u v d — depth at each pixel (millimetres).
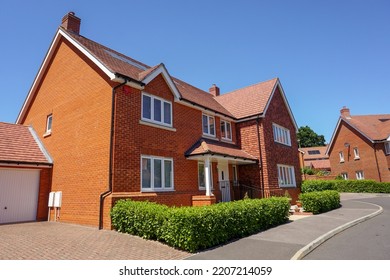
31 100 16422
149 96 12258
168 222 7461
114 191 9859
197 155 13133
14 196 12336
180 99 13781
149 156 11617
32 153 13398
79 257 6348
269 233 9438
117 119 10508
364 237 8922
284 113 21500
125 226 9023
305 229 10047
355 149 35062
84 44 12914
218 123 16938
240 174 17812
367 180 29891
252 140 17797
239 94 22141
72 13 14672
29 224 11406
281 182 18797
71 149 12258
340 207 17000
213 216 7816
